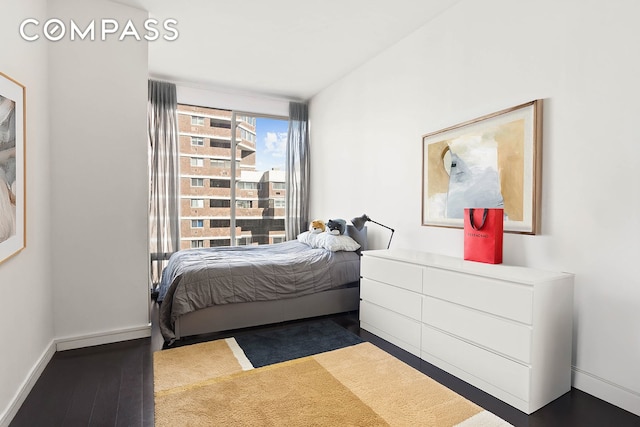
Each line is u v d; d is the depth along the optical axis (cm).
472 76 267
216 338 281
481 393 201
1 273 167
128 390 201
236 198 499
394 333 269
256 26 314
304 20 304
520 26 232
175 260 344
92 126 265
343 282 337
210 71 416
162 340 276
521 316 184
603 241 192
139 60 282
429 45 306
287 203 512
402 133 339
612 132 187
